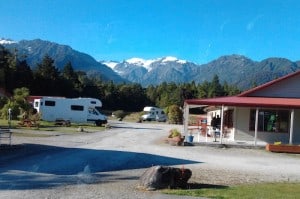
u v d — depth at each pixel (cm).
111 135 3850
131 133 4266
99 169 1731
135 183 1416
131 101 12481
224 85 14838
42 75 10469
